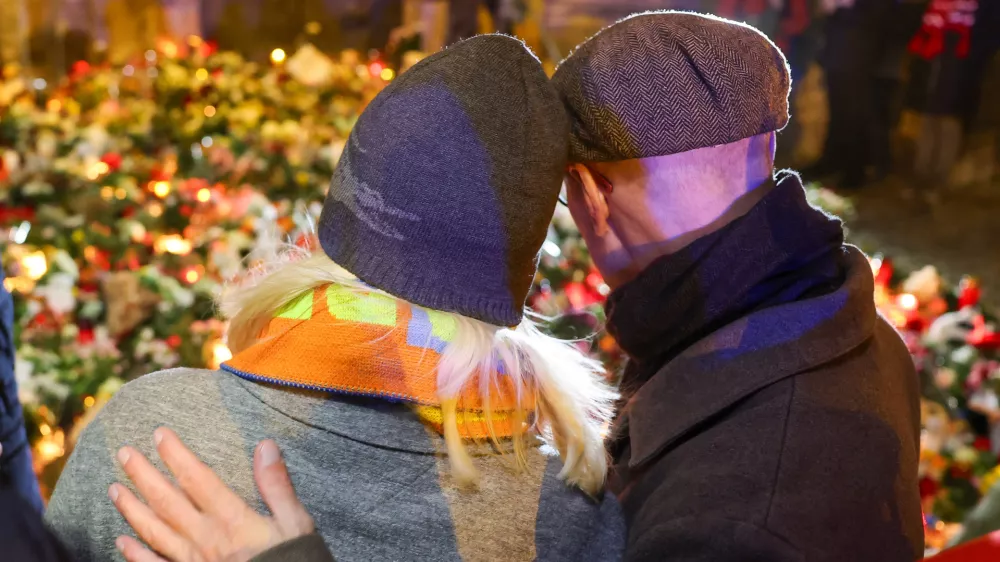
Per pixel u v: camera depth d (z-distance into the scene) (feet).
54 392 7.86
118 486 2.68
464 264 2.80
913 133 22.93
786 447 3.21
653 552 3.07
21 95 12.76
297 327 2.80
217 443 2.72
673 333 3.70
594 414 3.32
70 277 8.75
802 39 23.40
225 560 2.56
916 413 3.97
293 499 2.68
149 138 12.06
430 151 2.77
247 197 10.34
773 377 3.39
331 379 2.72
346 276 2.84
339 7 23.62
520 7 17.75
